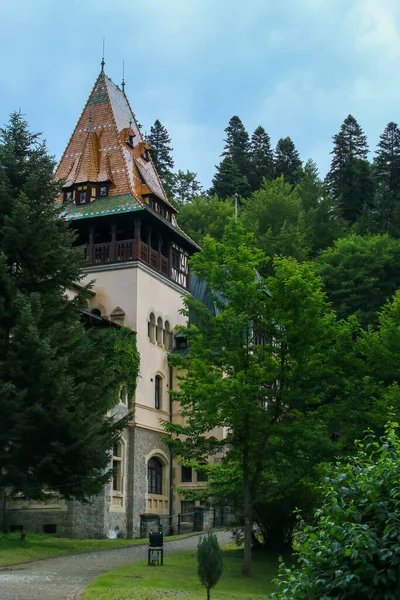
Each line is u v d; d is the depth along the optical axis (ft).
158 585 57.00
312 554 23.16
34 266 79.10
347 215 228.22
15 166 83.56
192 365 75.36
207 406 71.10
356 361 77.36
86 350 81.05
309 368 73.15
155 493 120.47
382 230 207.41
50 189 82.64
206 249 78.07
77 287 113.19
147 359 119.85
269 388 76.28
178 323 132.26
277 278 74.18
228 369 75.05
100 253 122.01
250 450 73.41
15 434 70.28
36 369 71.31
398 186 235.81
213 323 75.72
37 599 47.47
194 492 83.56
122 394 112.98
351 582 21.49
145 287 121.39
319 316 76.84
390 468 22.86
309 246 190.60
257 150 267.39
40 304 75.15
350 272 163.94
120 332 112.88
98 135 132.57
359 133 247.70
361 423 78.84
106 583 55.11
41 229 78.59
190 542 92.99
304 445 72.59
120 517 107.86
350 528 21.97
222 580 66.33
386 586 21.17
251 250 80.23
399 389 77.05
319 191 218.59
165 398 125.59
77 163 128.88
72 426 72.38
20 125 86.07
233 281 74.38
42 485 77.46
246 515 71.87
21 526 100.17
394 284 164.76
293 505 83.82
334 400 78.89
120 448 110.93
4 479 72.28
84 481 76.79
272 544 86.43
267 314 74.33
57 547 79.25
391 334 81.82
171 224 131.34
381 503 22.29
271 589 63.52
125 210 119.75
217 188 248.52
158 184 138.82
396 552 21.04
